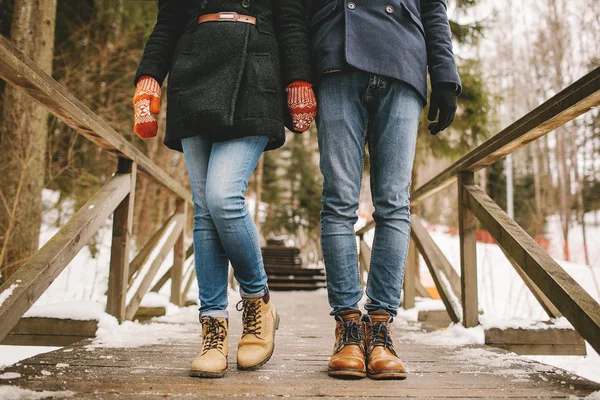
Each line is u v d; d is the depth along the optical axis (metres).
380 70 1.59
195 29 1.62
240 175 1.54
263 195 22.78
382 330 1.62
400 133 1.64
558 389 1.40
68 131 7.43
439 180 2.95
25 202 4.77
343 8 1.69
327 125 1.66
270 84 1.56
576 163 22.02
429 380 1.51
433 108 1.69
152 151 10.32
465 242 2.56
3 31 6.05
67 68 6.73
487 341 2.35
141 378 1.46
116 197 2.32
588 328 1.38
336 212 1.66
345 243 1.65
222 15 1.59
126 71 8.27
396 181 1.66
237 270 1.62
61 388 1.32
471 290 2.54
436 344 2.30
